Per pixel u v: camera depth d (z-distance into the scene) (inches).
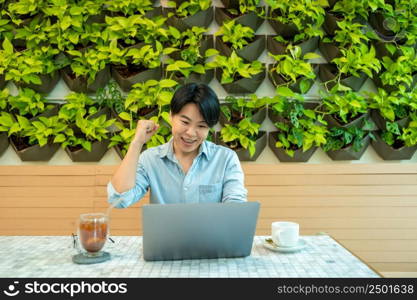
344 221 95.0
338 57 95.3
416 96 95.9
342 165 95.5
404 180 95.6
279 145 96.6
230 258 50.6
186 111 56.7
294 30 94.8
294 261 49.5
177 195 64.6
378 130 99.8
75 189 93.7
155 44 95.2
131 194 59.6
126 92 97.7
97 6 92.8
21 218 93.6
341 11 95.0
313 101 99.0
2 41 94.9
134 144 58.2
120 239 59.4
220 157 65.8
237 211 48.5
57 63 93.5
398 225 95.3
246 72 92.4
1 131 95.3
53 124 94.0
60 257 50.7
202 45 95.3
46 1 92.6
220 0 98.2
